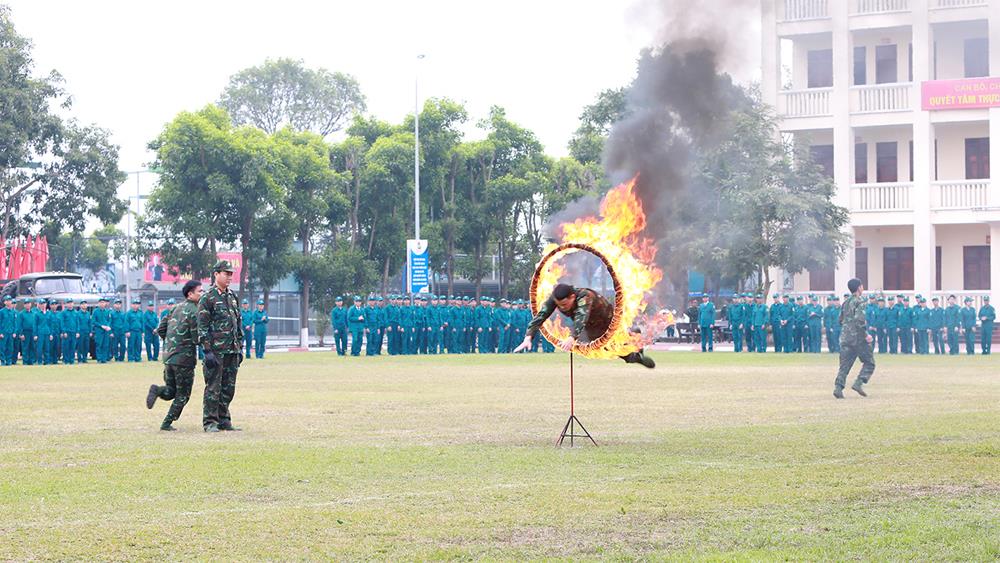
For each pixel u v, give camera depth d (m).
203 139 57.12
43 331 39.25
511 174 66.06
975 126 53.09
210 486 11.73
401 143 63.31
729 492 11.18
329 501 10.88
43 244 65.88
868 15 52.34
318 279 62.28
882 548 8.74
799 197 49.06
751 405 20.58
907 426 16.78
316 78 89.62
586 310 13.88
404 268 70.06
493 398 22.39
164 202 58.09
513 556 8.63
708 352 45.06
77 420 18.53
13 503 10.82
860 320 21.89
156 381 28.64
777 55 53.78
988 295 51.53
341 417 18.75
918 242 52.34
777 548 8.78
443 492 11.30
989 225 52.84
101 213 66.12
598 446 14.77
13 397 23.31
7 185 61.84
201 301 16.75
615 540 9.12
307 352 48.25
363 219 66.25
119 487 11.69
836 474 12.21
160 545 9.04
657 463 13.18
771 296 56.41
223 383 17.03
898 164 54.38
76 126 65.25
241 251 64.00
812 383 26.19
